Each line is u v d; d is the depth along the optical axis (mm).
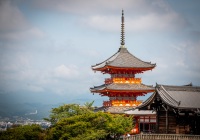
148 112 87375
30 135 73500
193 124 69375
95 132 67938
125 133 73812
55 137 69875
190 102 70875
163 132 70625
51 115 80938
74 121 69938
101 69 104812
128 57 105375
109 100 102625
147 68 101312
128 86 99188
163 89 71625
